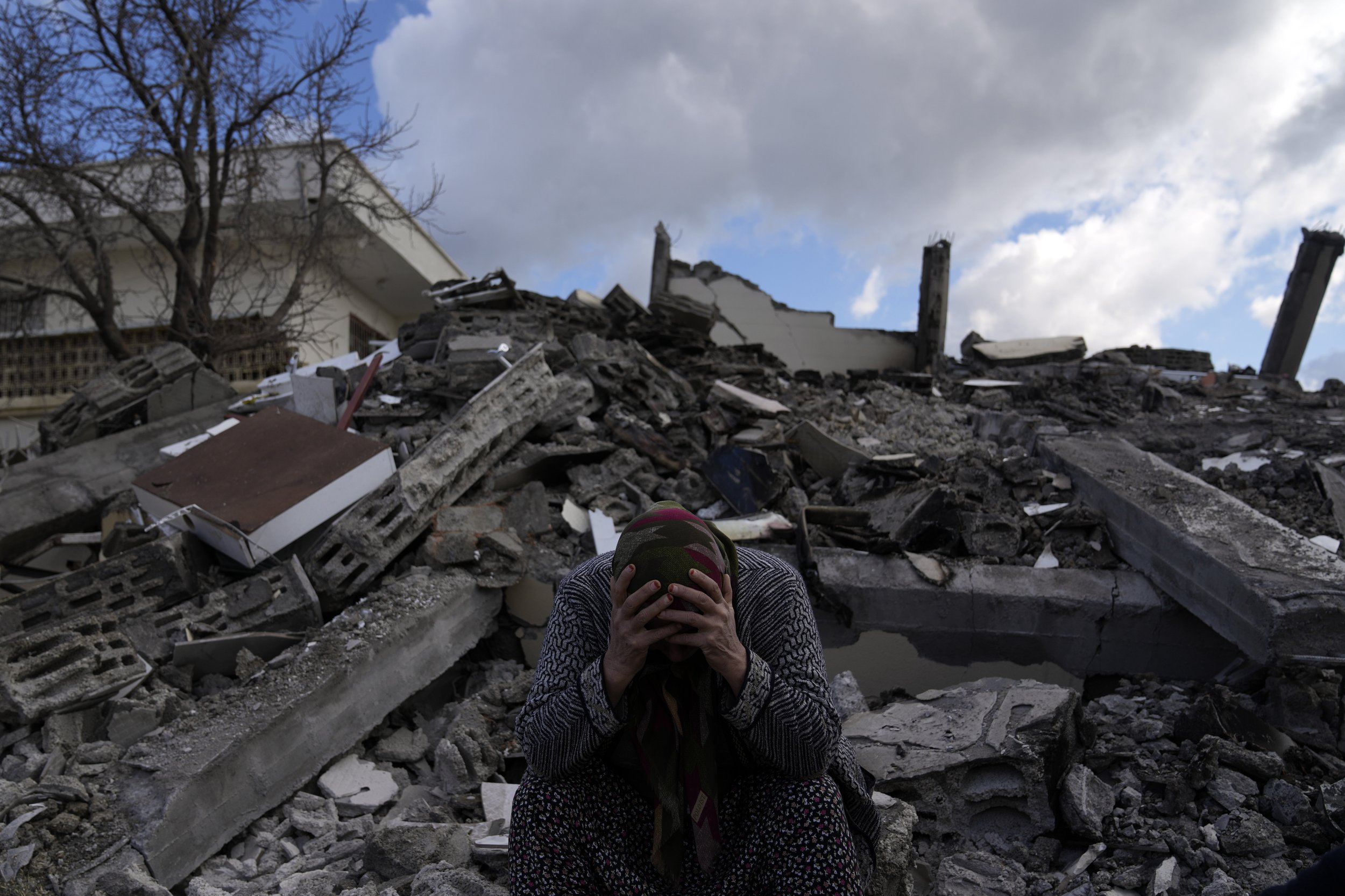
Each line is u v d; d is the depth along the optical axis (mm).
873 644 3973
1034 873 2539
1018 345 13055
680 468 5391
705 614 1686
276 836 2838
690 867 1812
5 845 2475
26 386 14406
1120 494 4332
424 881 2346
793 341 13852
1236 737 2994
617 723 1717
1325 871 1141
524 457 4957
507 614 4188
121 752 2922
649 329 9094
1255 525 3863
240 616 3723
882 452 6047
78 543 5414
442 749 3119
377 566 3945
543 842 1738
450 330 6992
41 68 10539
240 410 6629
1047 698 2863
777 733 1708
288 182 14344
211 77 11992
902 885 2262
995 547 4293
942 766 2703
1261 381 11172
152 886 2434
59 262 11312
